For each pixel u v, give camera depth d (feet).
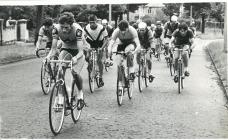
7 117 22.99
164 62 55.88
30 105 26.50
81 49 21.04
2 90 32.45
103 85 33.63
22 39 96.07
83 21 98.63
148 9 102.42
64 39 21.57
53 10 97.40
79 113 22.53
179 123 21.77
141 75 33.12
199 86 35.47
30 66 50.47
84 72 45.09
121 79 26.84
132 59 28.40
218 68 45.78
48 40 32.24
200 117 23.29
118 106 26.45
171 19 49.11
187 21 57.57
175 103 27.63
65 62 20.27
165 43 49.78
